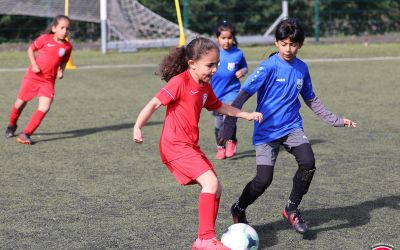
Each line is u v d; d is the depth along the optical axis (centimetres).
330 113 494
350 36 2691
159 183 629
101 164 709
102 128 920
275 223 511
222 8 2600
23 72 1587
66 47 839
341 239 474
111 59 1900
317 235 483
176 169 437
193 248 434
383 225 504
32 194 593
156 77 1495
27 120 988
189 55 431
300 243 467
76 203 564
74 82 1417
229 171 680
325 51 2027
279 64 475
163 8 2548
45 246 461
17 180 643
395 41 2427
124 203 563
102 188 612
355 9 2775
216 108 460
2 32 2505
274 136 474
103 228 498
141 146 801
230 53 746
